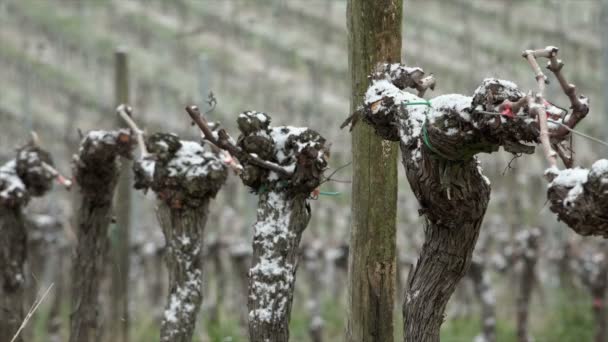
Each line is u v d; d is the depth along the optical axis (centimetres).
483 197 542
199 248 735
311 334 1694
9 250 838
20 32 5194
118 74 1188
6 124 4059
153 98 4150
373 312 688
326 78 4512
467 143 502
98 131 811
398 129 559
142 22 5244
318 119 3922
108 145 796
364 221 686
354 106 682
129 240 1199
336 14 5334
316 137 643
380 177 683
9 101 4294
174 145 714
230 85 4384
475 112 490
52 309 1636
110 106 4303
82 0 5544
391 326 693
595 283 1475
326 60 4700
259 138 634
